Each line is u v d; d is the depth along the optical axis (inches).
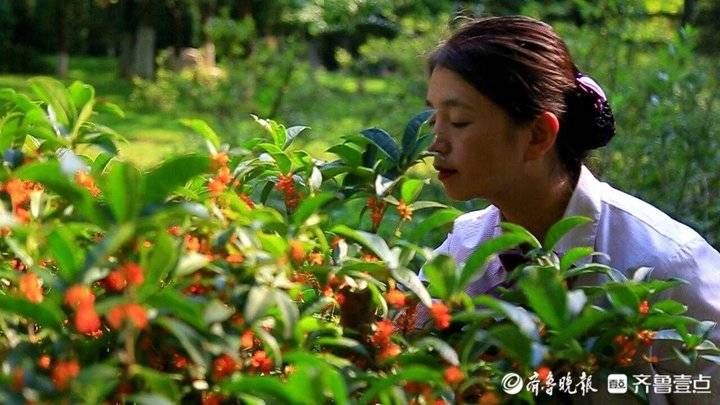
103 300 46.9
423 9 319.0
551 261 59.4
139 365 47.6
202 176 61.6
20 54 812.0
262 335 48.4
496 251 56.1
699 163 180.9
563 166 69.3
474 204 151.6
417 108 265.4
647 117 187.5
